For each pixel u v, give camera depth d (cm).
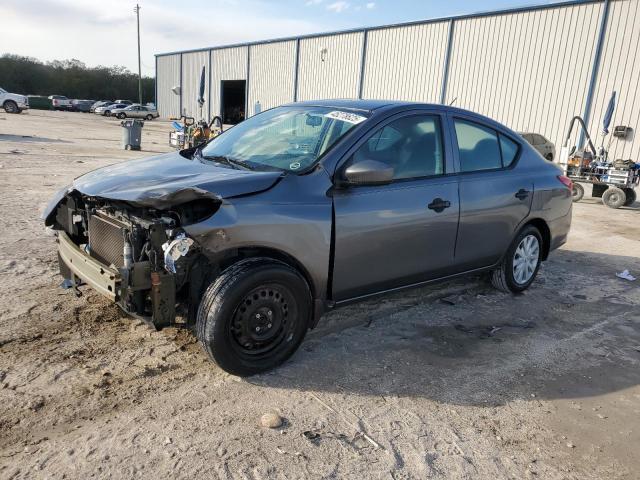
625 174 1200
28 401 295
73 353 351
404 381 347
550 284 576
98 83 8588
